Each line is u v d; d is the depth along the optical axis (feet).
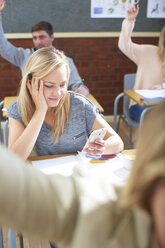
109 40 11.66
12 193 1.17
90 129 5.09
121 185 1.46
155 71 9.65
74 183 1.40
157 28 11.84
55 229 1.26
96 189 1.38
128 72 12.17
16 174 1.21
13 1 10.57
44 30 9.56
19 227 1.22
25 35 11.01
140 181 1.12
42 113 4.51
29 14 10.83
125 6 11.33
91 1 11.04
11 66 11.28
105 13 11.27
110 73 12.09
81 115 4.92
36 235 1.26
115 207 1.31
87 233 1.25
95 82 12.13
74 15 11.12
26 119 4.75
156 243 1.20
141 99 8.07
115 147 4.70
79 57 11.70
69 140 4.91
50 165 4.35
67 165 4.35
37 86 4.44
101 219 1.27
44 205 1.24
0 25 9.86
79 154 4.71
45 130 4.81
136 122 9.12
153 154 1.10
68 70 4.66
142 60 9.68
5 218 1.18
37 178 1.29
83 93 8.94
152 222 1.20
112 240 1.24
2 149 1.29
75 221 1.29
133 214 1.29
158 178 1.08
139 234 1.25
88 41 11.55
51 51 4.49
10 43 10.72
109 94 12.38
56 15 11.02
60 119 4.72
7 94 11.64
